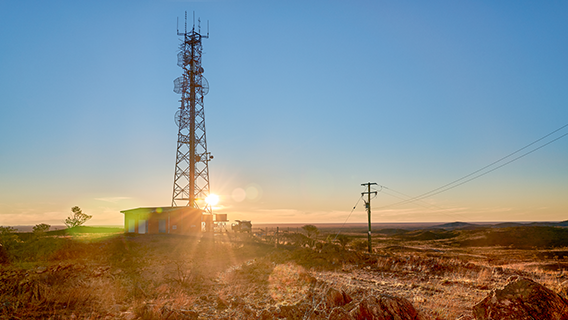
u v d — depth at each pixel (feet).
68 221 172.76
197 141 196.54
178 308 36.27
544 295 24.57
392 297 26.91
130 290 45.37
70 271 53.01
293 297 41.11
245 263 79.77
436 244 285.64
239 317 33.24
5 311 30.42
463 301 39.34
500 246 251.39
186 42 203.00
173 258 88.48
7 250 81.76
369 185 138.10
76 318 31.22
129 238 121.49
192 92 198.70
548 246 235.40
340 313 26.76
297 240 142.82
